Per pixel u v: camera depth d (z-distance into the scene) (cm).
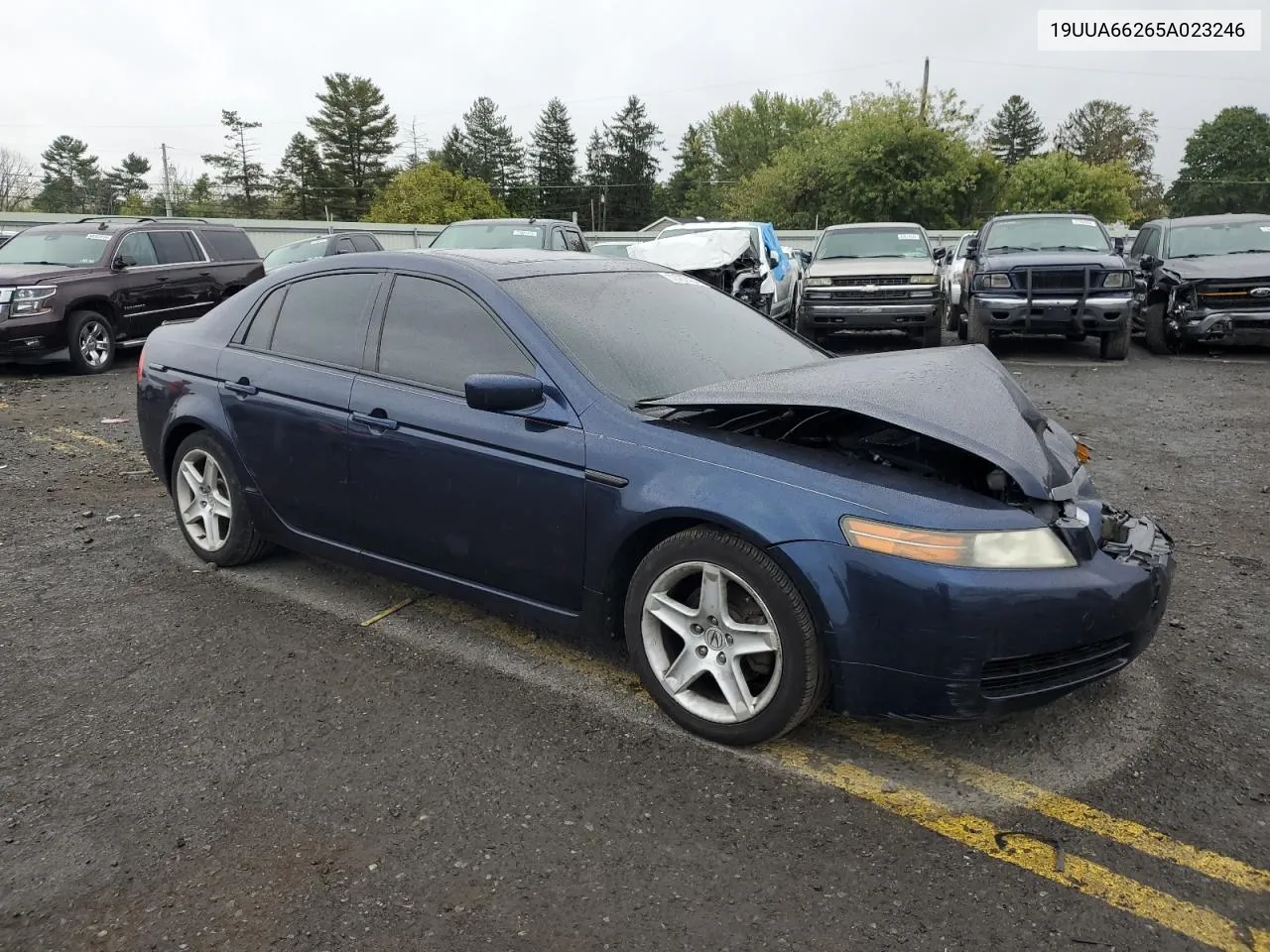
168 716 335
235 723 330
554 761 306
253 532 457
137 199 9431
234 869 255
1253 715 335
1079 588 281
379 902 242
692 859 259
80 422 862
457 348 373
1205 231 1322
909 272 1255
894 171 4991
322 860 259
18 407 941
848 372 344
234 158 9512
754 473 300
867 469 302
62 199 9688
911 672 281
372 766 304
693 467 308
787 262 1499
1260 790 290
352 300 413
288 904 242
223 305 473
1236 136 8988
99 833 270
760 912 239
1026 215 1338
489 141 10075
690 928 233
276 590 451
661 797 287
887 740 321
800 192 5978
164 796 287
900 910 239
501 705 343
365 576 470
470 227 1448
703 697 323
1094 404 937
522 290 375
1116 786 293
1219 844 265
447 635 403
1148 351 1328
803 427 347
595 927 234
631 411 331
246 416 435
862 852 262
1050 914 238
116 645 392
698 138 9794
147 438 491
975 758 309
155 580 464
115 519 562
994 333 1213
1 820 276
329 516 411
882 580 279
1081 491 328
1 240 1545
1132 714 336
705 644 315
